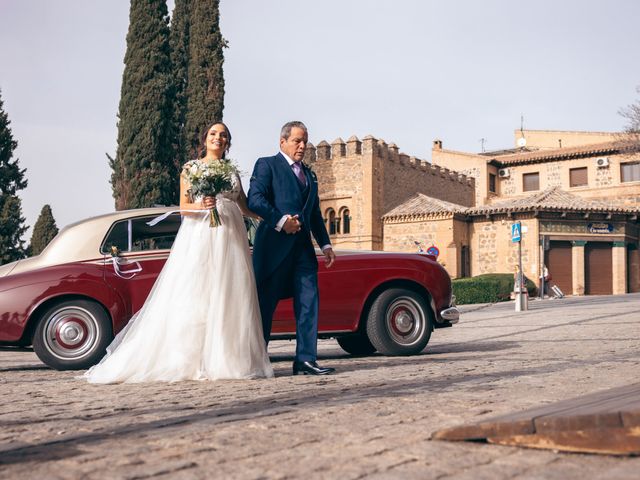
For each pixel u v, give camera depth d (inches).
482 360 241.3
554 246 1387.8
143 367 194.7
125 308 272.1
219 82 1183.6
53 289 264.8
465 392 151.6
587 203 1428.4
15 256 1497.3
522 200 1446.9
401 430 107.3
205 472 83.4
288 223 198.7
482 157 1814.7
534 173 1765.5
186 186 202.7
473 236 1434.5
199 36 1190.3
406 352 287.1
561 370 197.8
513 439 93.1
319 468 84.4
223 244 200.1
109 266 273.7
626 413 85.4
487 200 1797.5
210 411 132.5
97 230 278.5
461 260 1409.9
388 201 1492.4
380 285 291.1
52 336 267.0
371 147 1445.6
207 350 196.1
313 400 146.0
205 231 200.5
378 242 1457.9
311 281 209.6
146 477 81.4
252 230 285.0
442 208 1407.5
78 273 267.9
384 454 91.0
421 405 132.7
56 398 161.2
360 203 1453.0
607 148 1625.2
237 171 203.6
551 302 1014.4
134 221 282.2
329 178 1503.4
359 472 81.8
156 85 1055.6
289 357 317.1
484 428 95.4
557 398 139.3
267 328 208.5
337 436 103.8
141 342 197.0
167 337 196.4
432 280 293.0
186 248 201.2
